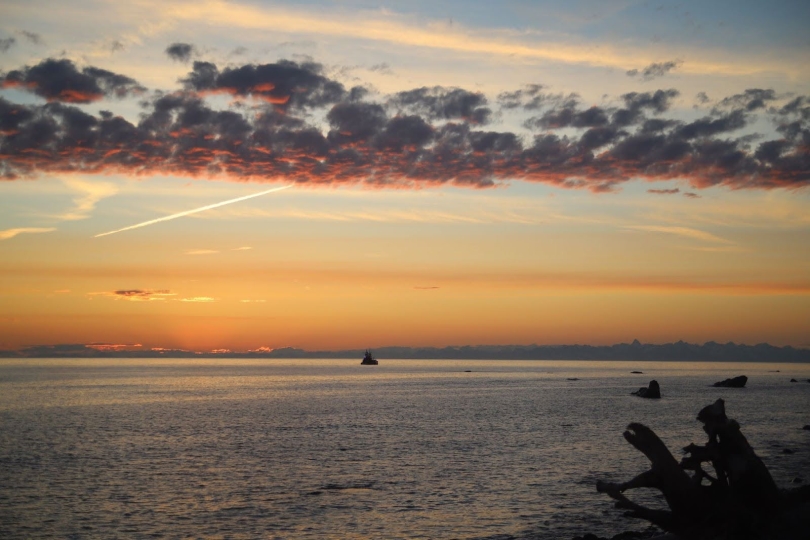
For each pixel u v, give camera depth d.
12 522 33.53
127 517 34.59
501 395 144.12
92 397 133.75
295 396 139.12
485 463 51.56
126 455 55.38
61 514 35.12
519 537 31.03
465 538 30.97
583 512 35.75
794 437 66.44
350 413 97.12
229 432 72.31
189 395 141.62
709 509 20.62
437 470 48.38
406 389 169.75
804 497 21.12
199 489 41.47
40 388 167.88
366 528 32.81
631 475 46.41
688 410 103.62
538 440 65.62
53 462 51.56
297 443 63.31
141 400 125.25
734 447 20.94
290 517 34.81
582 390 166.12
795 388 179.38
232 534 31.72
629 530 32.12
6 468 48.75
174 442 63.88
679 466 21.19
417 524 33.50
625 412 99.81
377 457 54.59
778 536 19.77
